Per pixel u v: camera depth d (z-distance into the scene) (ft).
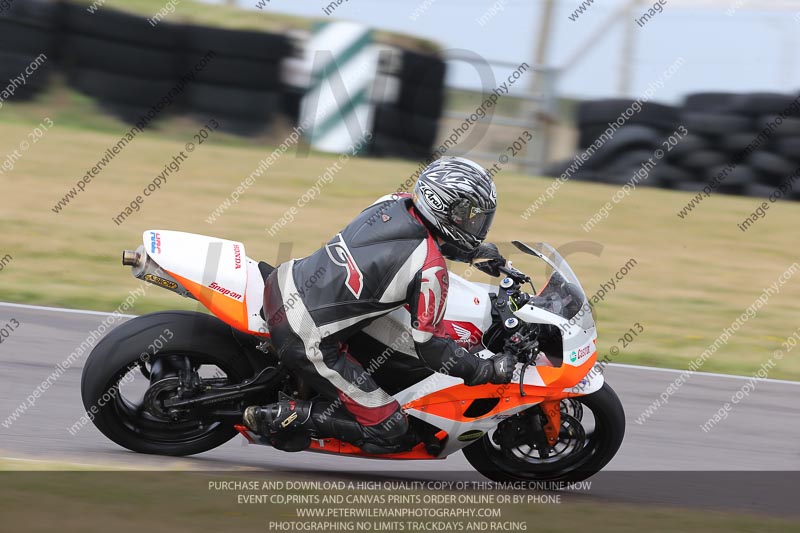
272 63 185.78
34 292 94.63
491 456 58.34
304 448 54.34
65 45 182.09
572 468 57.72
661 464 64.49
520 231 140.97
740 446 69.56
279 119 188.55
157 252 53.36
